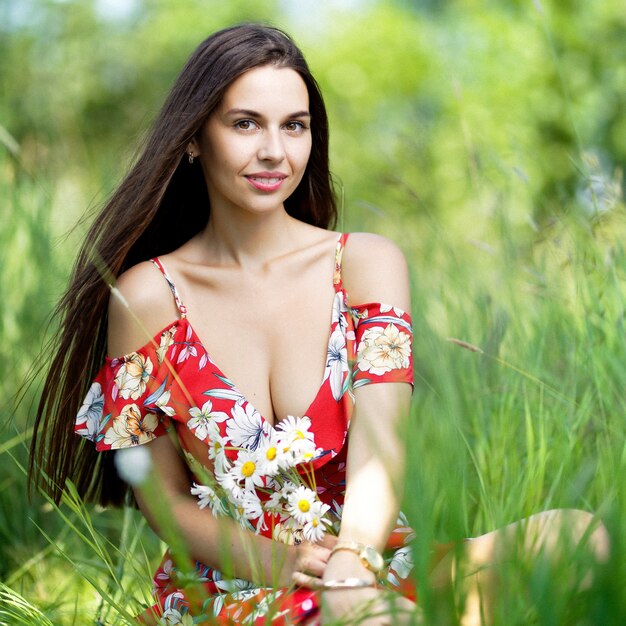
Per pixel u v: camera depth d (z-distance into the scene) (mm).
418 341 3676
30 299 4340
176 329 2678
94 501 3076
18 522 3625
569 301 3520
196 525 2541
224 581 2521
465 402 3273
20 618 2656
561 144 8859
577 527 2188
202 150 2703
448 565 2053
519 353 3471
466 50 10102
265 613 2307
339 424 2572
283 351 2639
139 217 2760
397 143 6254
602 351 3211
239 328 2662
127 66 11234
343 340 2621
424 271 4246
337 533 2527
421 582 1954
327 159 2926
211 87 2609
